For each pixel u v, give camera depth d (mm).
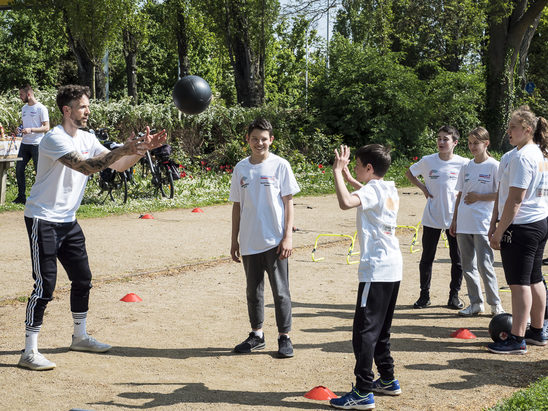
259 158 4926
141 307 6164
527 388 3947
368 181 4020
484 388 4121
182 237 10156
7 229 10500
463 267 6129
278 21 25750
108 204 13648
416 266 8477
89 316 5816
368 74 24344
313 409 3781
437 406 3793
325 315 6043
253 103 26406
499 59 27703
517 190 4688
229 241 9898
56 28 25797
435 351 4973
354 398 3758
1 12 47969
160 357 4742
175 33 33688
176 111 20719
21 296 6375
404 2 27812
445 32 31422
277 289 4820
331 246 9836
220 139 21875
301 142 22625
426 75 39656
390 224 3930
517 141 4883
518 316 4895
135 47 36375
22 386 4102
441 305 6520
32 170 16219
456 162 6328
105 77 28594
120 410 3709
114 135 19172
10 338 5129
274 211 4816
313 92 24781
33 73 49438
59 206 4609
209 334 5344
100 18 24406
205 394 3998
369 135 23938
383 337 4000
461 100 29484
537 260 5031
